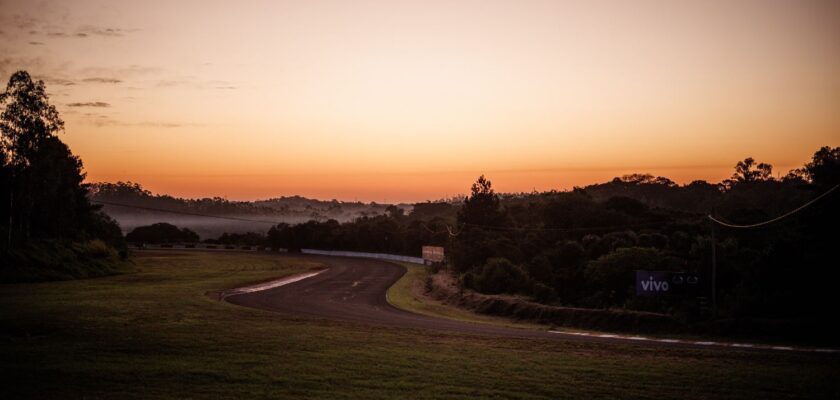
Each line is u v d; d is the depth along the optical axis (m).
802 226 41.50
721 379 19.30
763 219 67.88
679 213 89.19
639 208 84.94
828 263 34.66
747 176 151.50
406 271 84.62
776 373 20.23
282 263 101.06
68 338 26.28
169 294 46.81
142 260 104.31
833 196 38.03
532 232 75.44
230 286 56.94
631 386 18.41
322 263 102.31
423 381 18.89
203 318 33.53
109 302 40.03
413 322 35.22
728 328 30.52
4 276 57.28
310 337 27.34
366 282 66.44
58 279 61.25
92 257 72.81
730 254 46.38
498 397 17.12
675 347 25.95
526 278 50.84
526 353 23.84
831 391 17.91
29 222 72.81
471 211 81.69
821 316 31.12
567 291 46.62
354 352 23.62
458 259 67.69
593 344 26.33
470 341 26.98
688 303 35.34
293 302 45.44
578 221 77.00
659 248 58.81
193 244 165.75
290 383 18.47
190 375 19.34
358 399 16.77
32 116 65.44
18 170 65.12
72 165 86.50
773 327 29.69
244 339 26.44
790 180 124.06
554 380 19.11
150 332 28.03
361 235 131.88
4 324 29.59
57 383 18.14
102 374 19.34
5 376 18.98
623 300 42.28
